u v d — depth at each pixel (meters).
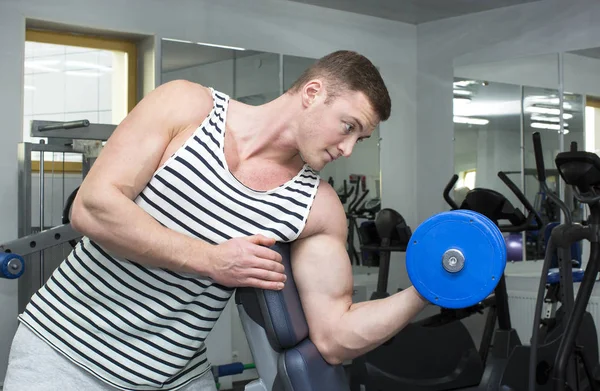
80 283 1.15
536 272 4.30
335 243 1.21
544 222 4.37
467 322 4.67
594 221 2.30
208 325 1.18
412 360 3.43
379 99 1.11
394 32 5.06
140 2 4.04
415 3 4.64
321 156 1.15
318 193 1.20
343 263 1.20
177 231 1.11
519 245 4.39
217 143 1.13
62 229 2.86
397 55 5.08
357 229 4.79
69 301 1.16
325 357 1.18
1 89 3.63
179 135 1.13
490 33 4.77
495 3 4.62
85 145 3.33
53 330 1.16
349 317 1.16
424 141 5.11
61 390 1.16
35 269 3.18
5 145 3.63
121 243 1.06
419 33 5.14
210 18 4.28
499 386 3.00
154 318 1.14
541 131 4.48
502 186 4.64
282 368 1.13
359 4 4.68
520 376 2.97
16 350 1.19
